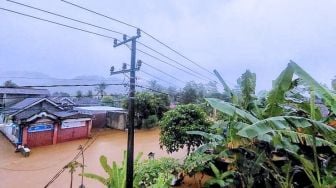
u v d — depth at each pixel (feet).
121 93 53.06
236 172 26.48
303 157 19.93
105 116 88.79
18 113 62.54
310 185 21.94
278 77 18.31
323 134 17.12
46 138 63.05
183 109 40.63
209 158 28.81
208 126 39.01
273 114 19.21
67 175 43.34
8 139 66.74
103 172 45.14
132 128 25.08
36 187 38.37
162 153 57.52
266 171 23.75
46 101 71.41
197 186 31.35
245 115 18.28
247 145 21.98
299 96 24.77
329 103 16.16
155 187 24.41
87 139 70.64
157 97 88.02
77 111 75.97
